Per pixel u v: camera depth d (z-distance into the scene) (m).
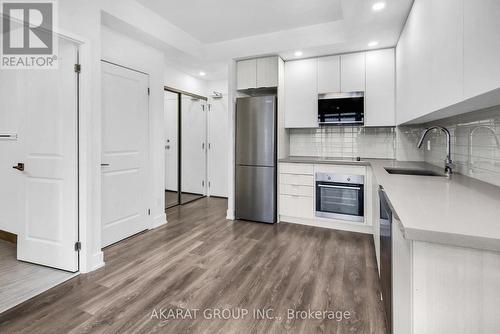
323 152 4.11
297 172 3.66
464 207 1.07
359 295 1.97
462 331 0.81
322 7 2.90
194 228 3.56
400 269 1.05
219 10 2.99
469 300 0.80
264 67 3.79
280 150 3.84
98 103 2.38
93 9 2.33
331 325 1.64
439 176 2.07
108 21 2.65
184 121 5.19
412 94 2.31
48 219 2.37
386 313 1.55
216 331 1.59
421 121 2.63
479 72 1.00
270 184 3.73
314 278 2.22
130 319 1.70
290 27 3.40
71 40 2.16
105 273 2.30
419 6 2.01
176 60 4.00
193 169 5.54
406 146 3.46
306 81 3.80
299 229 3.52
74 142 2.24
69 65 2.22
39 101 2.34
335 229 3.52
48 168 2.34
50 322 1.67
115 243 2.97
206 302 1.89
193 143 5.45
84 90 2.25
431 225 0.83
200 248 2.87
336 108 3.57
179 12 3.04
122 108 3.00
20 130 2.43
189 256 2.66
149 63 3.38
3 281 2.15
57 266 2.35
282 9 2.94
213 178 5.62
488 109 1.60
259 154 3.78
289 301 1.90
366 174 3.27
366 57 3.48
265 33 3.60
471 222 0.86
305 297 1.95
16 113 2.90
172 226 3.64
